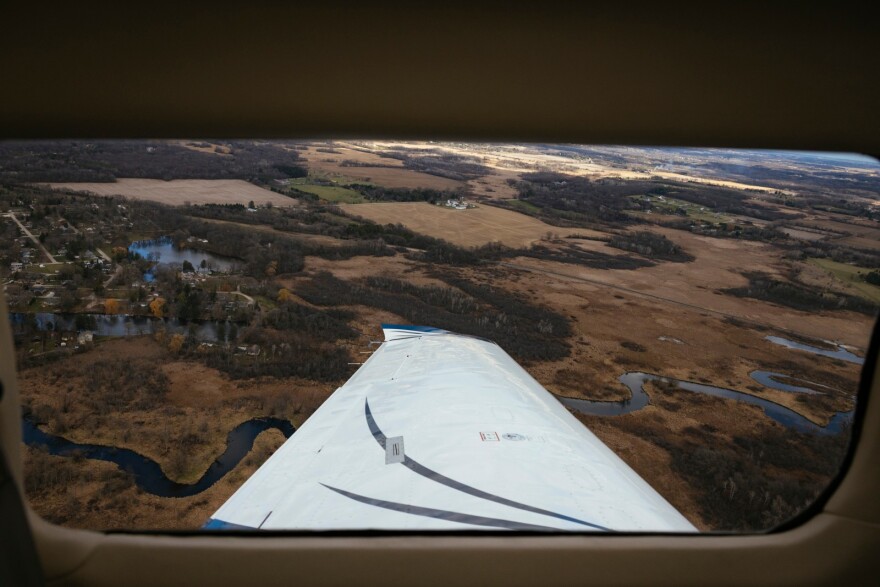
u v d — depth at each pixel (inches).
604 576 77.1
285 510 167.0
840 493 78.7
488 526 149.2
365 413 261.3
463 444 220.5
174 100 55.1
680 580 77.5
